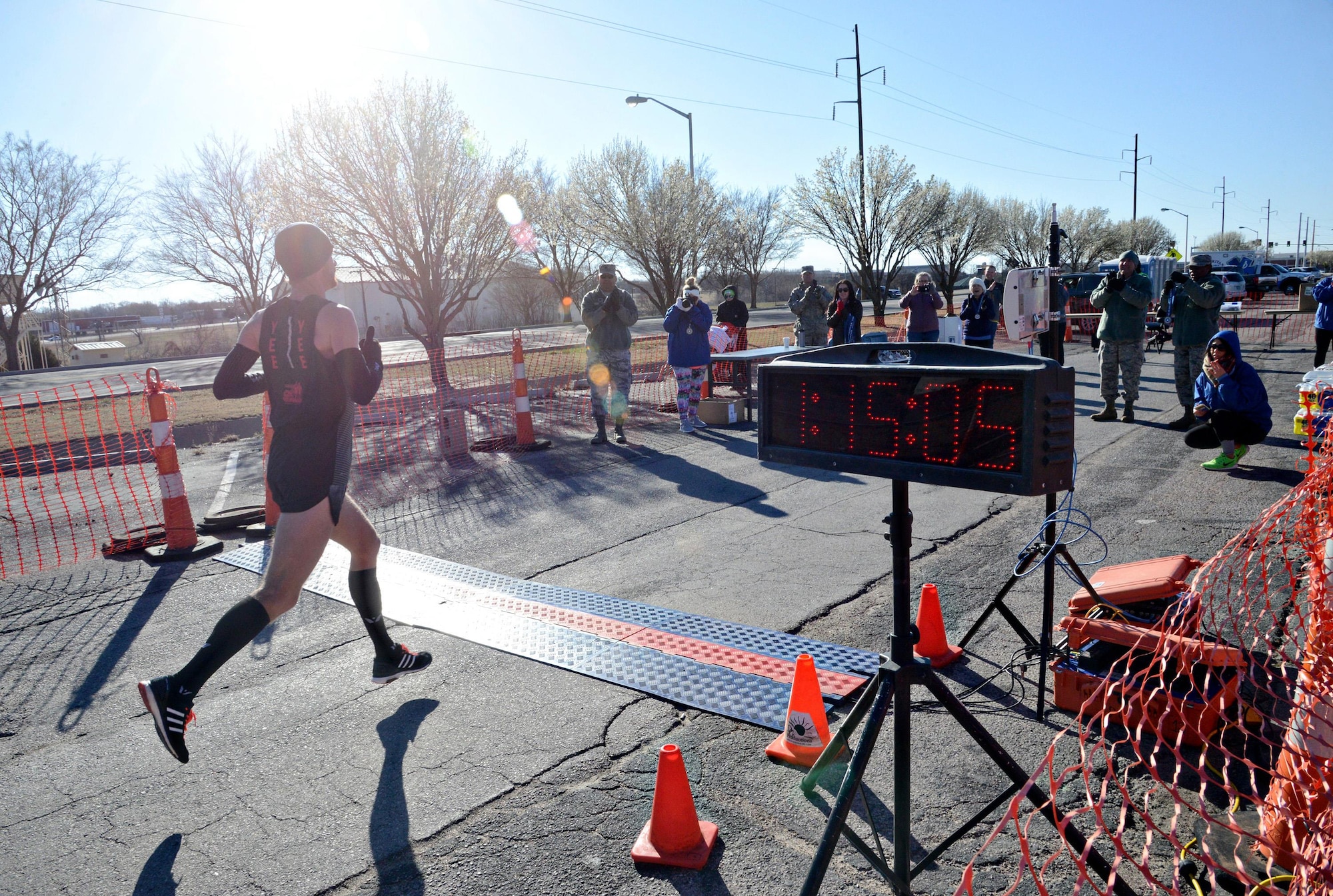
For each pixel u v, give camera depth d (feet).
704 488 24.13
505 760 10.35
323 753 10.70
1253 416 22.86
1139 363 31.30
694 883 8.05
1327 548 7.40
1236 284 121.70
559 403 44.32
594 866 8.36
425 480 26.58
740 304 45.88
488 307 159.43
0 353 133.08
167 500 19.47
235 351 10.45
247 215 120.06
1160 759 9.63
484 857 8.55
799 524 20.08
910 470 6.50
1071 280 75.82
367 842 8.87
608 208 104.94
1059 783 6.00
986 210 149.28
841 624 14.14
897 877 7.33
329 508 10.43
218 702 12.23
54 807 9.82
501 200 47.24
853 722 7.82
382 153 43.75
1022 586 15.34
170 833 9.19
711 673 12.38
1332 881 6.07
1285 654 11.30
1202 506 19.85
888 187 110.32
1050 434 5.80
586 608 15.14
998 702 11.23
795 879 8.06
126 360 129.08
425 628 14.60
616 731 10.94
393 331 143.02
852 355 7.72
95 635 15.06
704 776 9.86
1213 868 6.68
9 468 33.14
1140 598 10.73
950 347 6.88
